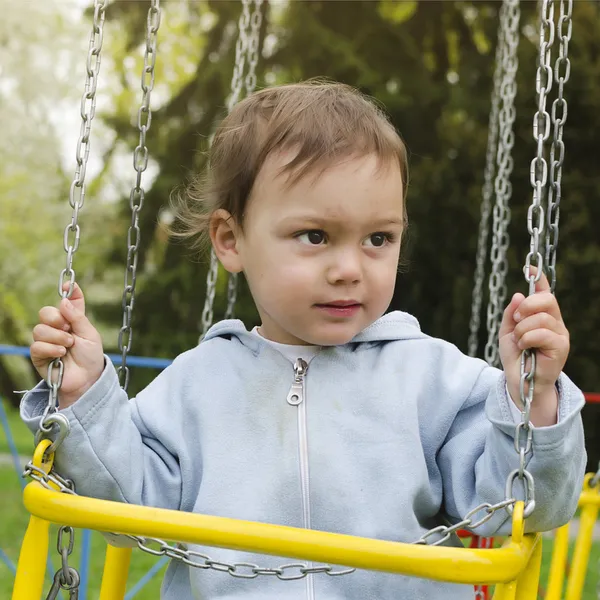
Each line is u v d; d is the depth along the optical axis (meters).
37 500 1.36
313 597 1.56
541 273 1.36
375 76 8.38
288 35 8.48
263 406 1.66
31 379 12.84
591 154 8.23
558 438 1.33
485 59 8.62
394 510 1.56
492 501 1.45
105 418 1.53
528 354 1.35
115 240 9.47
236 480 1.61
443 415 1.62
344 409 1.64
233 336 1.78
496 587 1.38
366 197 1.52
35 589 1.41
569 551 5.39
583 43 8.33
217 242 1.72
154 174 9.20
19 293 13.36
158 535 1.31
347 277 1.52
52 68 13.02
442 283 8.50
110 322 9.27
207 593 1.59
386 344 1.73
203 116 8.87
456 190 8.36
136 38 9.34
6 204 13.41
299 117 1.58
